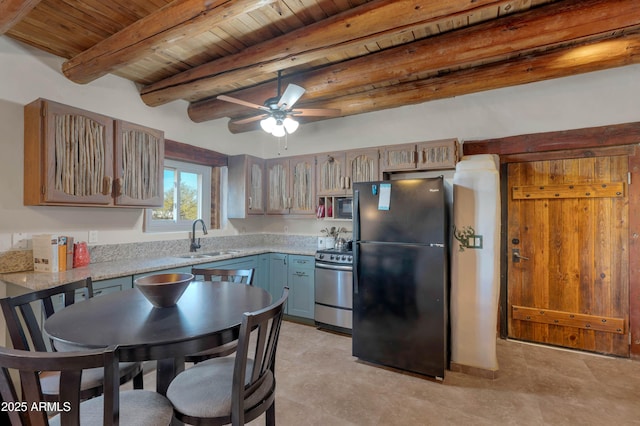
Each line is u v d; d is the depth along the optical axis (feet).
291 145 15.49
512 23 7.48
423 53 8.54
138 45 7.58
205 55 9.23
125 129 9.48
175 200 12.61
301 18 7.48
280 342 10.98
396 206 9.08
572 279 10.42
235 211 14.08
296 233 15.42
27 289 7.61
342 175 13.01
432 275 8.61
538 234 10.87
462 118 11.81
